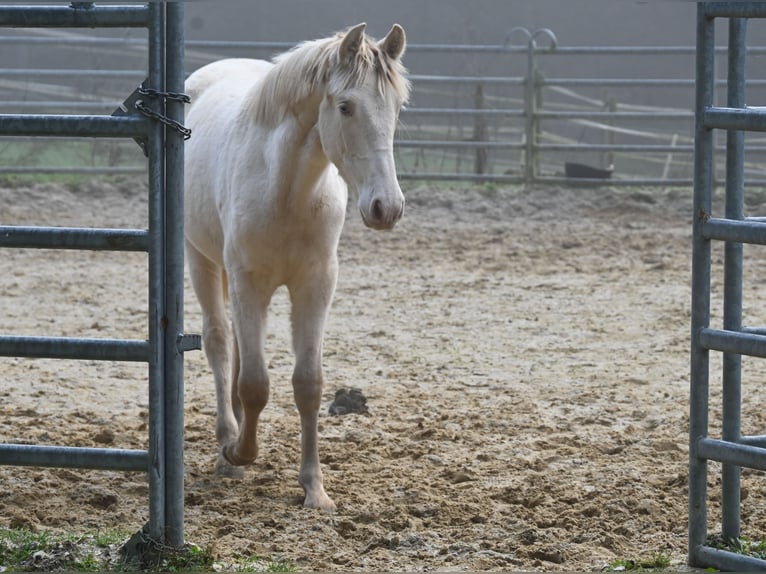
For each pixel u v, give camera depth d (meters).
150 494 5.91
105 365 11.81
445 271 17.39
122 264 17.77
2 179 22.89
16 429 9.02
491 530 6.79
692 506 6.07
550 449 8.79
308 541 6.58
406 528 6.86
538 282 16.58
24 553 5.98
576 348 12.67
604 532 6.66
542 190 22.98
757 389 10.77
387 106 6.75
